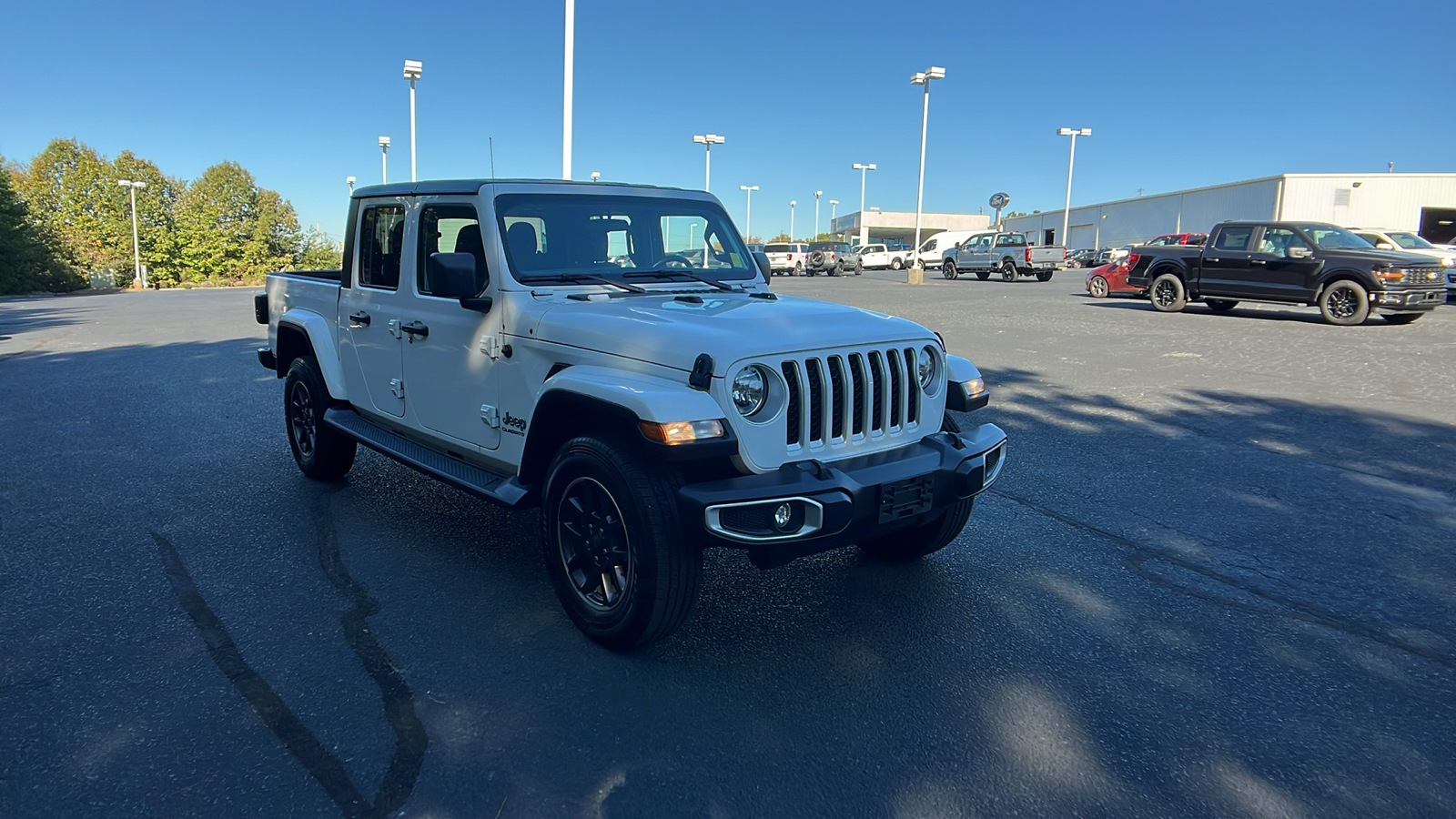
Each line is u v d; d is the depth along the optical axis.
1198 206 52.47
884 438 3.57
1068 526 5.06
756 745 2.87
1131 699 3.20
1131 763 2.80
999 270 33.31
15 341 15.46
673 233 4.64
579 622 3.55
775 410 3.22
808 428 3.30
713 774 2.71
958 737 2.93
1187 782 2.71
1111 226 62.66
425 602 3.96
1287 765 2.80
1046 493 5.67
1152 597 4.09
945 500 3.50
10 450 6.80
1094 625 3.79
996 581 4.26
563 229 4.21
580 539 3.51
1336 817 2.55
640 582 3.19
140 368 11.55
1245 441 7.00
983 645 3.60
